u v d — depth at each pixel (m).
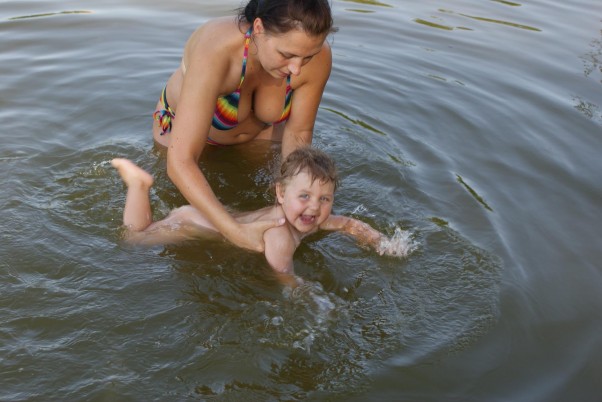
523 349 2.98
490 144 4.95
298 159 3.68
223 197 4.09
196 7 7.34
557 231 3.94
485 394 2.72
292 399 2.63
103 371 2.69
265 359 2.81
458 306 3.21
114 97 5.25
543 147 4.95
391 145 4.81
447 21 7.61
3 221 3.56
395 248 3.61
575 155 4.87
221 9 7.29
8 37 6.19
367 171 4.40
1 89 5.21
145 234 3.60
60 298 3.06
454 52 6.68
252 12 3.51
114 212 3.78
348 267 3.48
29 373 2.65
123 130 4.79
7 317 2.92
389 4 8.05
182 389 2.64
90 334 2.87
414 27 7.30
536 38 7.26
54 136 4.61
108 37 6.37
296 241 3.65
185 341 2.87
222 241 3.60
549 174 4.59
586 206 4.24
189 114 3.59
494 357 2.92
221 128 4.34
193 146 3.62
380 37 6.92
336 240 3.71
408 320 3.11
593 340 3.08
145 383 2.65
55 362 2.71
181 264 3.39
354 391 2.69
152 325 2.95
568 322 3.18
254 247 3.53
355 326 3.04
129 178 3.81
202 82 3.60
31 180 4.00
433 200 4.13
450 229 3.83
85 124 4.82
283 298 3.19
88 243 3.49
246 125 4.44
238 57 3.72
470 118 5.32
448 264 3.52
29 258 3.31
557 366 2.90
